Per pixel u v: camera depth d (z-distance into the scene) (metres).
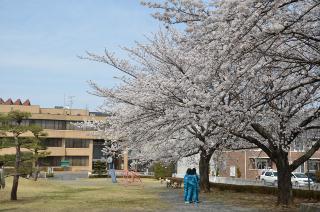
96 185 27.94
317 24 8.20
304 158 14.40
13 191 16.44
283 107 13.78
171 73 14.04
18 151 16.30
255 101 9.93
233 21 6.53
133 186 27.28
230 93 9.66
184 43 8.62
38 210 13.03
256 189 20.97
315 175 33.31
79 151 59.19
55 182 29.56
